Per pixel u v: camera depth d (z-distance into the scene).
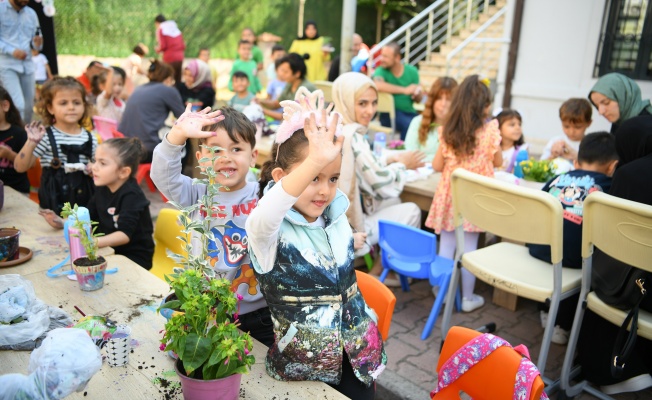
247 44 8.59
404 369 2.76
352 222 3.22
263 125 4.91
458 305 3.42
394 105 6.25
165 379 1.38
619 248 2.12
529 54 7.26
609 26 6.66
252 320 1.83
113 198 2.51
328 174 1.41
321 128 1.21
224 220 1.77
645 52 6.52
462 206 2.73
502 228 2.54
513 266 2.73
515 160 4.34
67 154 3.04
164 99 5.17
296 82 5.52
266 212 1.24
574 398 2.56
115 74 5.70
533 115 7.36
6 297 1.48
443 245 3.44
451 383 1.66
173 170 1.71
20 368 1.37
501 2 10.80
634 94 3.55
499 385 1.55
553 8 6.95
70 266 2.01
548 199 2.29
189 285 1.23
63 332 1.13
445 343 1.72
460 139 3.17
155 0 11.99
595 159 2.76
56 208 2.99
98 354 1.12
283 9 14.12
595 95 3.64
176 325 1.23
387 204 3.62
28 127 2.92
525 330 3.19
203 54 10.48
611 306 2.26
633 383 2.47
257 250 1.34
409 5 15.71
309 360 1.41
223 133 1.72
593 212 2.20
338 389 1.55
